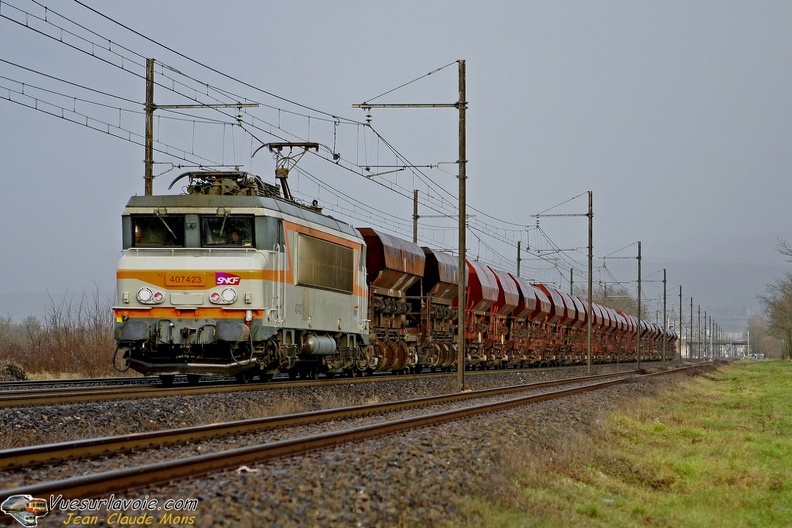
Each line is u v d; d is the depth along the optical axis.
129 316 24.94
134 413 19.34
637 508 14.73
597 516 13.60
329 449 14.72
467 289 50.53
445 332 46.62
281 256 26.31
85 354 43.47
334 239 31.50
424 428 18.66
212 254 25.08
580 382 44.38
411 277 42.44
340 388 28.78
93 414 18.78
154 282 24.84
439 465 14.00
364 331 35.06
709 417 31.92
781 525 14.72
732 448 22.17
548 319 69.19
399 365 40.81
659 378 52.16
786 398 41.03
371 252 38.53
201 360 25.69
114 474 10.74
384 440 15.91
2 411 17.81
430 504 11.66
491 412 23.61
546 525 11.97
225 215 25.16
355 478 12.05
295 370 31.89
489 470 14.32
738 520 14.86
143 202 25.41
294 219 27.69
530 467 15.38
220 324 24.62
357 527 10.10
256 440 16.17
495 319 54.84
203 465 12.07
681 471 19.06
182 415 20.14
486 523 11.44
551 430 20.91
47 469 12.78
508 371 53.06
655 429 25.83
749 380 63.91
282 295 26.41
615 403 30.55
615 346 93.56
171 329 24.72
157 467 11.29
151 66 34.88
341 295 32.28
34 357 43.97
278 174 31.20
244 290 24.78
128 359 25.75
